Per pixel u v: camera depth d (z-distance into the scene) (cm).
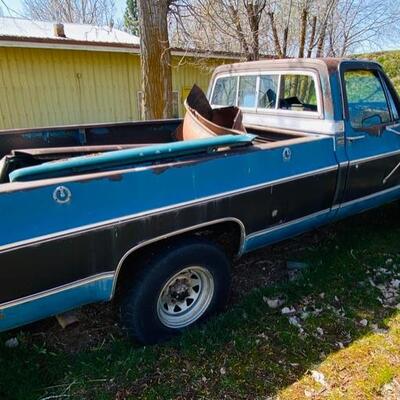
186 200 216
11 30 935
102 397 204
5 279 169
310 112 306
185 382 214
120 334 253
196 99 346
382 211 450
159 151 212
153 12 535
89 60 859
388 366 223
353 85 307
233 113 331
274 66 336
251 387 211
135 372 219
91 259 191
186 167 216
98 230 189
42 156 254
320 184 285
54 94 838
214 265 246
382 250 367
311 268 331
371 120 324
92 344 245
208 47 770
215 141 230
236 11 736
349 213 334
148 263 221
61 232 178
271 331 254
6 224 165
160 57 554
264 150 248
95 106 900
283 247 375
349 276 319
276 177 255
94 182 186
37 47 751
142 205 202
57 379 216
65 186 178
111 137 368
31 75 800
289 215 275
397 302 286
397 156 346
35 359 229
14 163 239
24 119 817
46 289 182
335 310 276
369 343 243
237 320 261
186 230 221
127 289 223
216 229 259
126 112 952
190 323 253
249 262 349
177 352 233
